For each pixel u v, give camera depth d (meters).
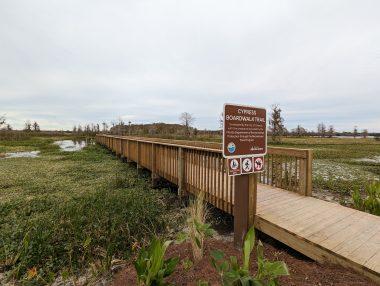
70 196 6.30
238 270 1.80
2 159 14.30
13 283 2.91
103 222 4.14
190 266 2.56
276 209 3.62
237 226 3.24
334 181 7.63
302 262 2.63
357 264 2.19
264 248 3.04
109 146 18.91
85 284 2.79
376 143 33.53
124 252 3.47
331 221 3.16
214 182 4.36
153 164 7.36
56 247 3.49
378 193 4.38
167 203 5.70
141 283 2.12
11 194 6.65
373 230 2.90
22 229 4.12
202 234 2.81
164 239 3.76
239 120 2.95
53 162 12.89
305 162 4.39
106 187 7.10
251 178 3.17
